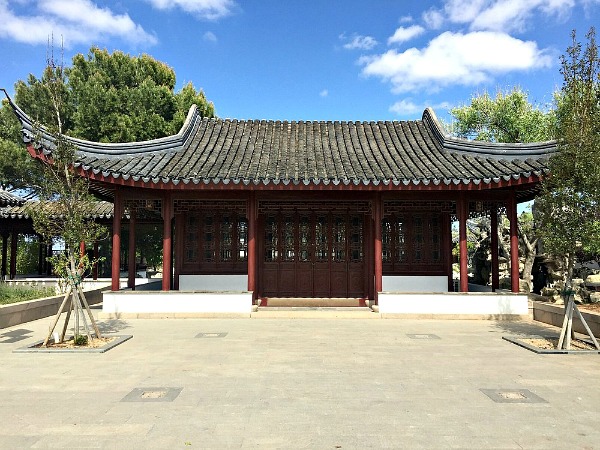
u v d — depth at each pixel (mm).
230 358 9250
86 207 11086
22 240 32094
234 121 19953
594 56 10695
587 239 10102
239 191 15414
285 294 17203
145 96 29078
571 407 6395
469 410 6246
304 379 7727
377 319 14516
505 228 25938
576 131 10398
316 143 18078
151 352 9797
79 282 10695
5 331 12469
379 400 6656
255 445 5109
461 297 14680
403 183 13727
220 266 17359
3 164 29062
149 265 38188
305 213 17453
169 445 5109
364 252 17344
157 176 13742
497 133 26125
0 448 5039
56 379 7715
